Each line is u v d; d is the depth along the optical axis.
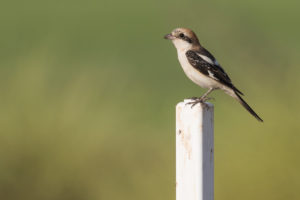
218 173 11.78
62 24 45.94
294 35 40.91
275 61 13.02
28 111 12.97
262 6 51.28
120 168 12.86
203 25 15.35
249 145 11.85
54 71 13.64
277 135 11.81
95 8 51.81
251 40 13.77
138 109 15.31
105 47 39.03
